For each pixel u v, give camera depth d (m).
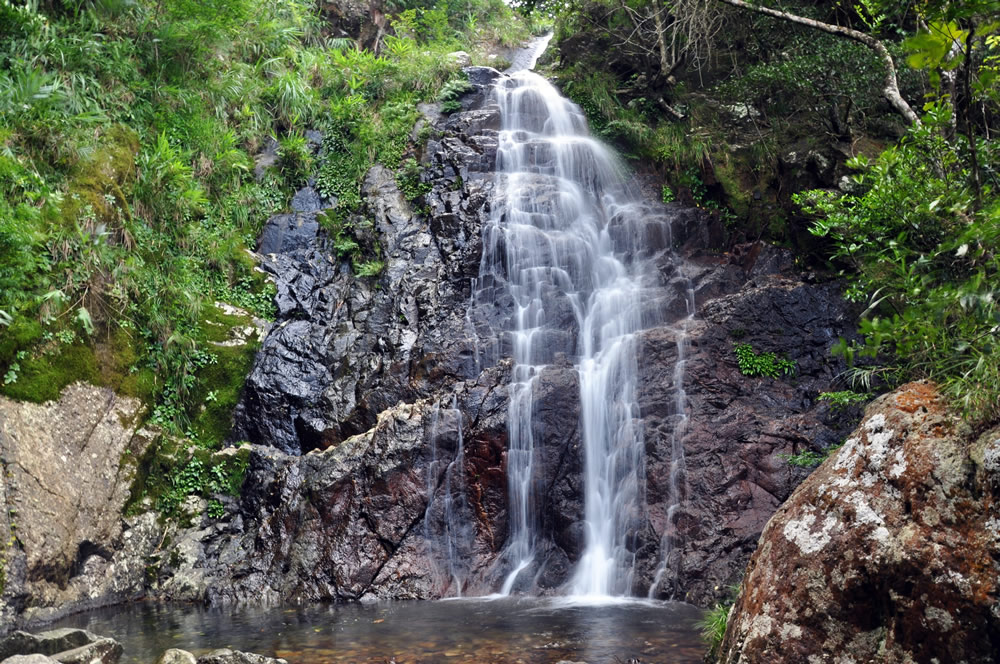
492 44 23.42
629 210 13.86
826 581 4.20
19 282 8.93
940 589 3.75
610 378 10.59
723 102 15.12
